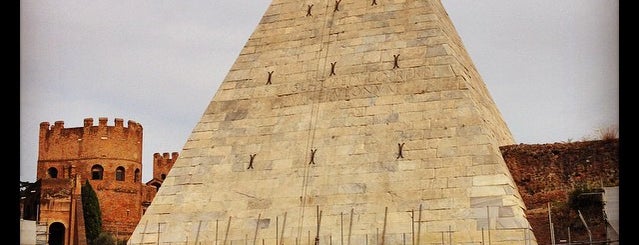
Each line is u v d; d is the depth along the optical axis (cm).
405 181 6041
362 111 6384
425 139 6125
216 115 6800
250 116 6700
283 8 7044
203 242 6366
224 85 6912
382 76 6444
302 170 6331
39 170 14412
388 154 6162
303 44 6812
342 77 6556
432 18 6544
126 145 14675
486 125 6203
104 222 14200
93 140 14450
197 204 6500
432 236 5819
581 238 5972
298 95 6631
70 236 12044
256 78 6838
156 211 6569
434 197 5925
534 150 6272
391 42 6550
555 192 6150
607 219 5772
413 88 6328
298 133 6488
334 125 6406
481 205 5797
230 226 6341
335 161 6272
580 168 6159
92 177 14350
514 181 6272
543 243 6050
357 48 6625
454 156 6006
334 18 6819
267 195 6347
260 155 6512
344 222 6059
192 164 6662
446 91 6241
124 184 14525
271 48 6912
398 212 5966
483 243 5691
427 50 6431
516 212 5719
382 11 6694
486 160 5938
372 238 5950
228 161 6581
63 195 12131
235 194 6444
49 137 14512
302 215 6184
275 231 6209
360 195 6103
